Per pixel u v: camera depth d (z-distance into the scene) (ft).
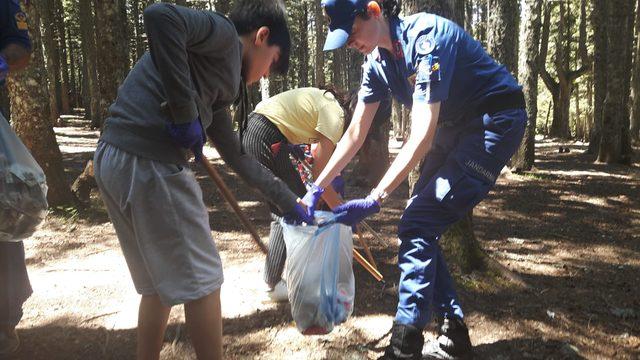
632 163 37.63
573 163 37.42
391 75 8.08
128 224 6.20
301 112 10.06
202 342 6.25
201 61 6.01
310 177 10.44
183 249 5.98
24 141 17.28
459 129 8.11
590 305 10.25
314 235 7.32
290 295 7.46
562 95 69.36
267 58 6.92
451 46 7.38
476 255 11.60
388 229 16.78
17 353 8.33
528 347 8.54
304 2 88.43
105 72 21.94
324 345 8.62
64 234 15.58
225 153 6.96
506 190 25.21
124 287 11.28
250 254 13.82
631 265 13.12
